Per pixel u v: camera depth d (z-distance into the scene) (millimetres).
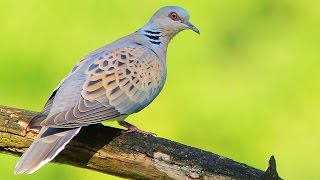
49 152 8234
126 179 8938
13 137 8773
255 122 13234
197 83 13312
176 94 13242
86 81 8938
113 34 13242
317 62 13852
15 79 12969
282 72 13781
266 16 14242
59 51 13031
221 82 13445
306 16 14328
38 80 12961
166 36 10523
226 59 13719
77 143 8680
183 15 10547
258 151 13141
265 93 13516
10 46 13039
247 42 13992
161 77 9680
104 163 8734
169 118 13109
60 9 13125
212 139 13141
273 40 14102
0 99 12922
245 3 14102
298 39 14148
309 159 13234
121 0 13398
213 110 13164
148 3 13508
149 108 13125
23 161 8141
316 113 13438
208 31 13758
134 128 9211
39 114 8609
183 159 8594
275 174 8133
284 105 13445
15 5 13148
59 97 8820
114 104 8992
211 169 8555
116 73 9148
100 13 13258
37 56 12992
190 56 13469
